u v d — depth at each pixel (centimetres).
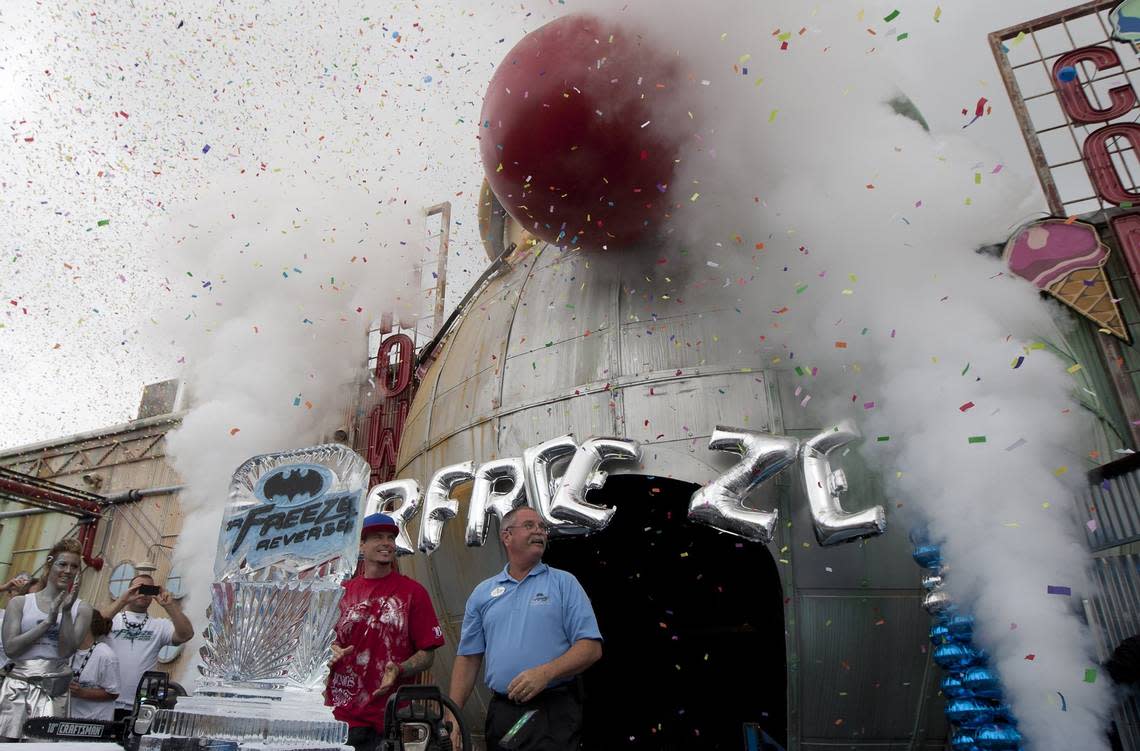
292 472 369
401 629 511
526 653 443
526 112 732
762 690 926
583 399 757
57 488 1900
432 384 977
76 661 685
